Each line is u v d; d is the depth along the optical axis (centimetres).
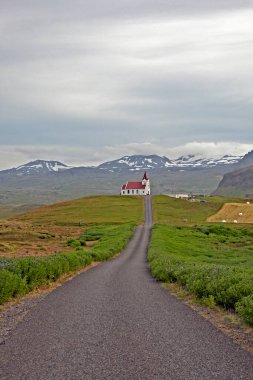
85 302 1950
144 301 1994
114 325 1439
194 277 2269
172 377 895
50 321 1504
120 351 1102
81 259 4006
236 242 8769
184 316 1612
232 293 1722
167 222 13900
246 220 14125
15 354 1074
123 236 8681
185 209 18288
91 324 1454
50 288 2488
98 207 18988
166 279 2839
